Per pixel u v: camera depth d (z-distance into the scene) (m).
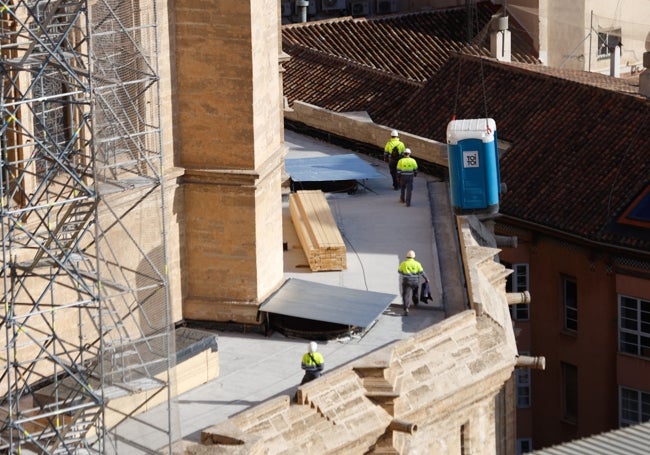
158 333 65.19
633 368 100.19
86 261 63.25
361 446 66.38
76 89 63.25
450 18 135.00
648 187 100.00
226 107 71.31
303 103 103.50
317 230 80.25
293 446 63.50
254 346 72.00
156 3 66.69
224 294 73.12
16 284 62.38
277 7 76.75
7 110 60.31
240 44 70.75
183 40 70.94
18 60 60.31
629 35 139.12
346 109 114.31
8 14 60.41
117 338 66.12
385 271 79.44
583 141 104.44
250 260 72.62
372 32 132.25
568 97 107.94
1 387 64.31
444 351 70.44
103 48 65.25
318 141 102.62
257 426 62.94
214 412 66.06
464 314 72.06
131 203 67.38
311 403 64.81
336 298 73.69
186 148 72.00
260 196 72.69
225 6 70.44
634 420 101.00
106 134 64.44
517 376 104.62
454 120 82.25
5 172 62.81
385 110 113.50
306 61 121.12
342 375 66.50
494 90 111.12
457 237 83.75
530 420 105.31
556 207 101.38
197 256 73.00
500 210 102.62
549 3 135.25
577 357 102.44
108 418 62.88
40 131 64.44
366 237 83.94
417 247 82.50
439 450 70.50
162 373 64.19
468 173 81.88
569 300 102.62
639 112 104.50
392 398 66.88
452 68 114.19
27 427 62.25
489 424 73.69
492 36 125.38
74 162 65.88
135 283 67.62
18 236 62.78
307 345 72.06
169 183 71.31
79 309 62.38
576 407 103.50
